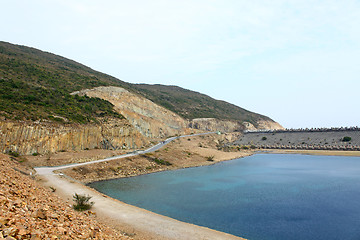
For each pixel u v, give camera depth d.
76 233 11.98
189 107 179.88
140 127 103.88
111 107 90.56
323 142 113.81
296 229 23.39
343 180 47.41
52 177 36.84
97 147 64.44
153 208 29.39
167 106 162.00
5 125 46.06
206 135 132.12
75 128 59.31
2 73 75.31
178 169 62.22
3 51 108.00
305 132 131.12
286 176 52.41
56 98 72.88
